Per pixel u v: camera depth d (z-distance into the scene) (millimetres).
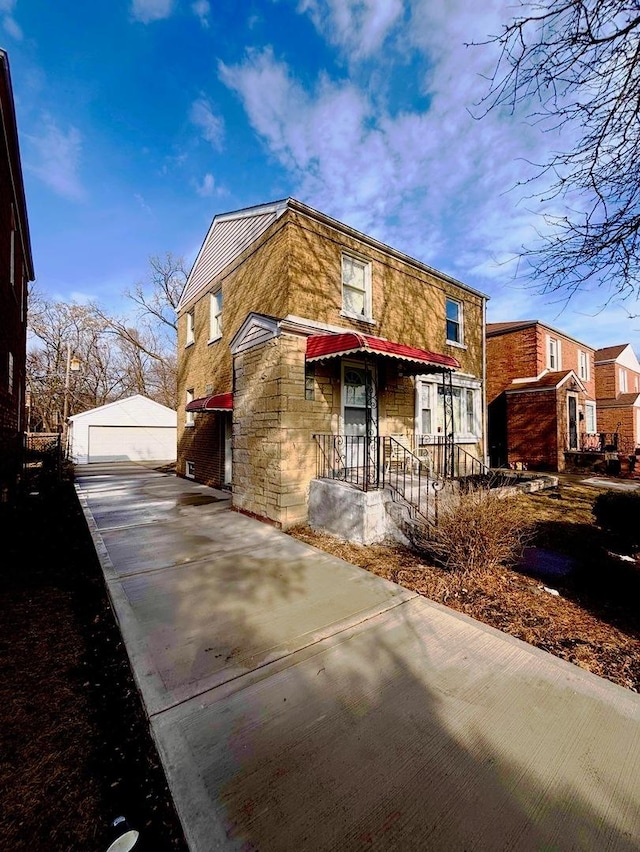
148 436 22422
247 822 1626
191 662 2744
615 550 5172
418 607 3592
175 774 1853
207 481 11500
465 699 2383
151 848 1595
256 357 7129
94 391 35438
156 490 10562
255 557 4977
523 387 15516
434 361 6977
